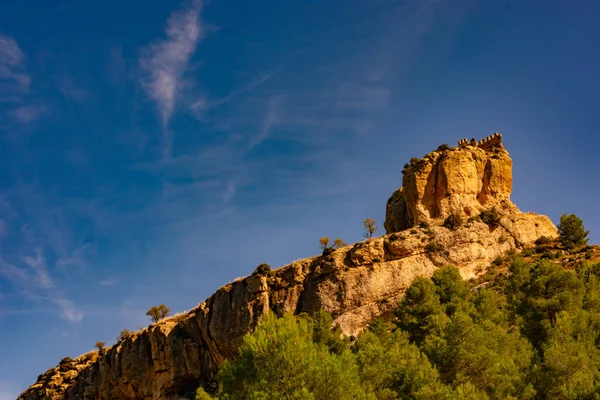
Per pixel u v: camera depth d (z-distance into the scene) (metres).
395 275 80.31
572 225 87.75
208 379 86.12
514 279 62.62
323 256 86.12
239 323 83.06
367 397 34.28
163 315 114.00
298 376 32.81
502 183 95.94
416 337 58.19
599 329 44.62
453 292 65.31
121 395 98.69
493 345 44.47
